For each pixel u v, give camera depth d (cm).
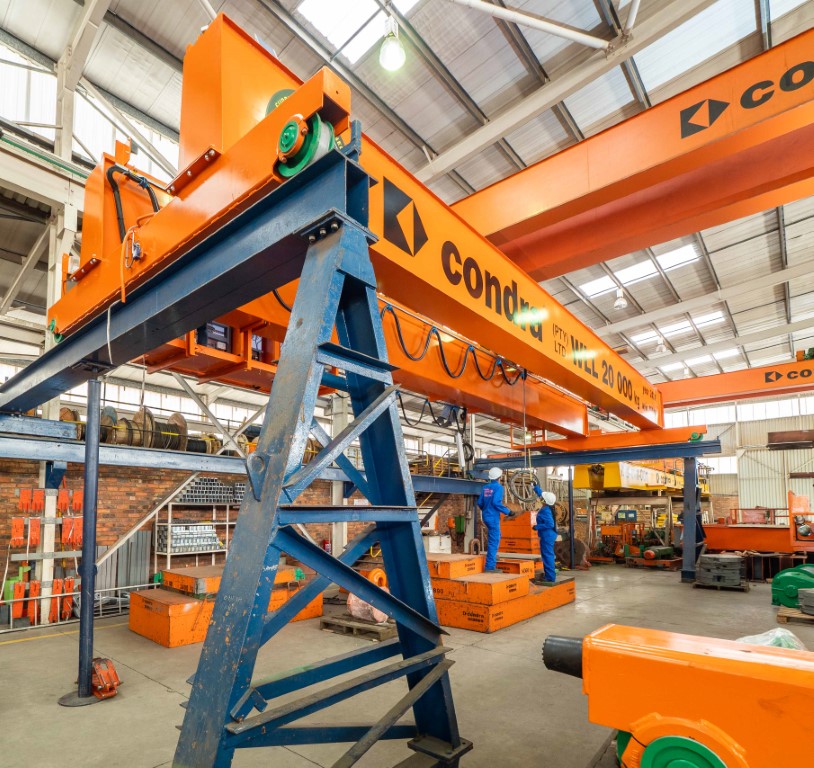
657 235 539
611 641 221
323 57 778
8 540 754
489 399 748
